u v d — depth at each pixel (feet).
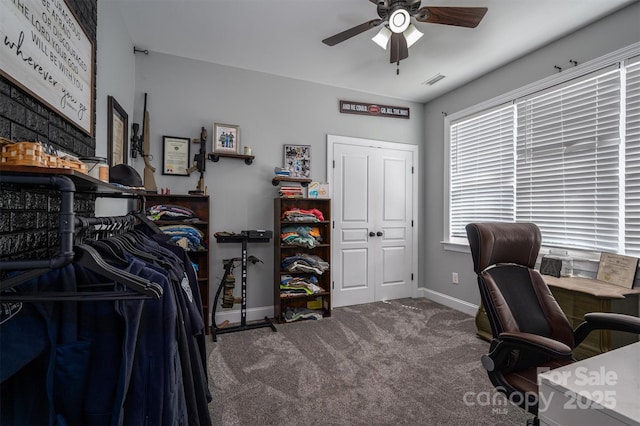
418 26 7.77
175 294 3.21
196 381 3.40
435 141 12.67
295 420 5.22
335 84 11.46
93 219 3.19
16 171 1.95
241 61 9.73
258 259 9.78
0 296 1.91
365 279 12.08
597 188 7.60
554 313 4.69
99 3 5.68
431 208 12.84
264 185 10.46
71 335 2.25
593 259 7.57
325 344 8.25
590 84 7.74
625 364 2.71
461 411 5.46
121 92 7.43
